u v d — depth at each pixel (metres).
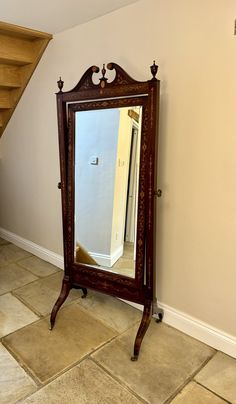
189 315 1.87
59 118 1.85
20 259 3.00
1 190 3.52
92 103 1.74
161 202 1.87
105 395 1.42
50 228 2.85
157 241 1.94
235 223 1.58
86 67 2.15
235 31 1.42
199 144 1.64
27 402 1.38
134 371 1.57
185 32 1.59
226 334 1.71
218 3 1.45
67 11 1.90
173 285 1.92
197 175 1.68
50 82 2.49
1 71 2.61
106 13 1.93
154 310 1.83
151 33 1.73
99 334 1.86
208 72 1.54
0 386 1.47
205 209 1.69
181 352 1.72
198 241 1.75
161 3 1.66
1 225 3.65
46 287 2.44
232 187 1.56
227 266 1.65
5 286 2.45
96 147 1.79
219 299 1.71
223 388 1.48
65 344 1.77
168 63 1.69
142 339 1.70
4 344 1.76
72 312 2.09
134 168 1.67
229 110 1.51
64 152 1.88
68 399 1.40
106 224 1.84
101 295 2.31
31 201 3.03
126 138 1.67
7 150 3.26
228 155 1.55
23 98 2.83
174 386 1.48
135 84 1.55
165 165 1.81
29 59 2.53
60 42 2.31
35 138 2.79
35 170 2.88
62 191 1.93
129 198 1.73
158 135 1.70
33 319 2.00
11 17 2.01
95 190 1.84
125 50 1.88
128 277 1.78
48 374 1.54
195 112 1.63
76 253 1.98
